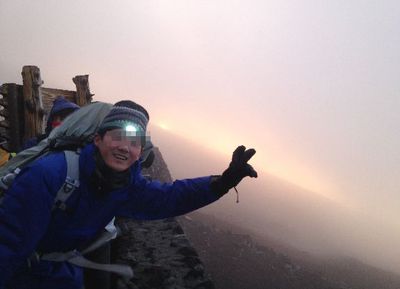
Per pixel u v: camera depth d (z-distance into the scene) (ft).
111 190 6.51
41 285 6.59
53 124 11.67
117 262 17.48
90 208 6.39
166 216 7.84
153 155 10.23
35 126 20.10
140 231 21.17
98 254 10.38
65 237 6.35
